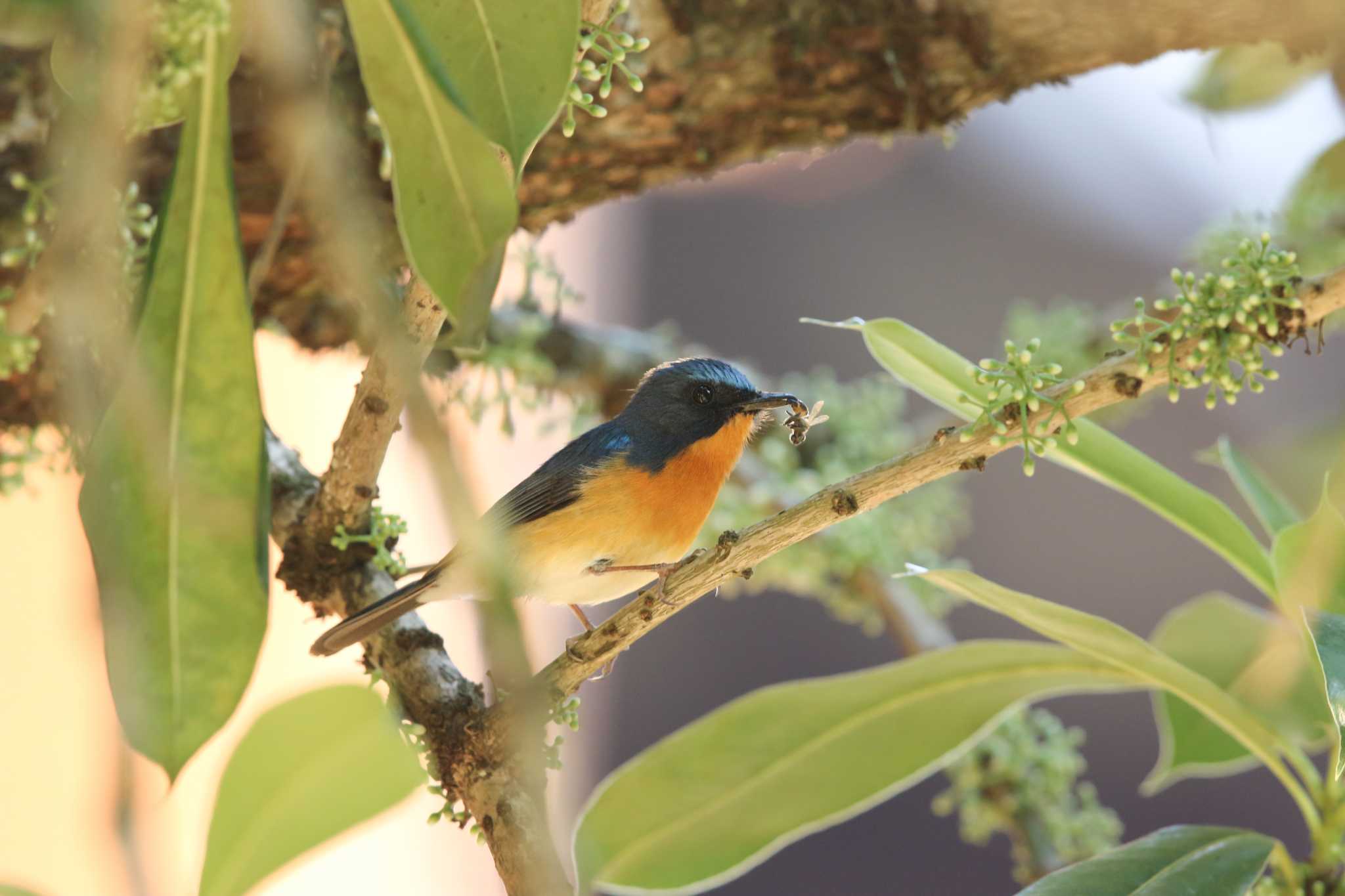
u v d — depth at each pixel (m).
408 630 5.70
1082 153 15.73
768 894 15.41
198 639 3.79
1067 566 15.74
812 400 10.50
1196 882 5.23
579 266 16.28
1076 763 8.38
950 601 10.03
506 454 12.42
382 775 4.26
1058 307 10.37
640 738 15.54
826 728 6.26
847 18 6.37
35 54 5.34
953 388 5.45
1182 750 6.76
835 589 9.77
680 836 6.18
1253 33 6.26
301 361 9.38
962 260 16.44
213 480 3.87
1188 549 15.54
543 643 14.34
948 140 7.01
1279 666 6.82
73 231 3.57
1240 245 4.70
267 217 6.22
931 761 6.23
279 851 4.18
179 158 4.02
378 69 3.55
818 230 16.28
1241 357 4.63
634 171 6.78
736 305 16.48
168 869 2.30
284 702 4.21
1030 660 6.23
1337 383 12.43
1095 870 5.33
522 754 2.59
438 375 8.87
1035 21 6.34
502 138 3.53
